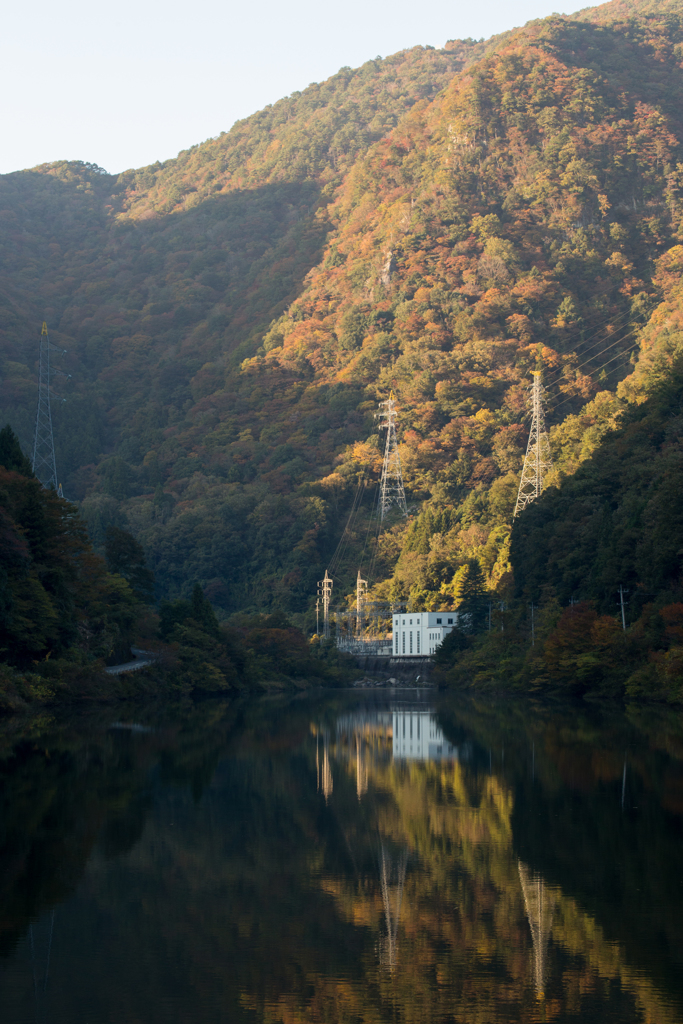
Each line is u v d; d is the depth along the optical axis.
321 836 36.84
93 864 32.72
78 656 99.19
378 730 83.12
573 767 53.34
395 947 24.88
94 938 25.61
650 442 152.25
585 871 31.30
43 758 58.28
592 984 22.44
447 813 41.00
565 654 113.94
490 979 22.83
